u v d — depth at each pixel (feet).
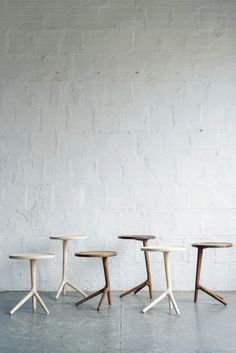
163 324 13.88
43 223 19.70
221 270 19.48
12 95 19.93
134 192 19.75
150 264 19.48
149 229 19.65
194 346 11.75
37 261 19.60
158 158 19.81
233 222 19.63
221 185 19.72
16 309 15.31
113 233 19.65
